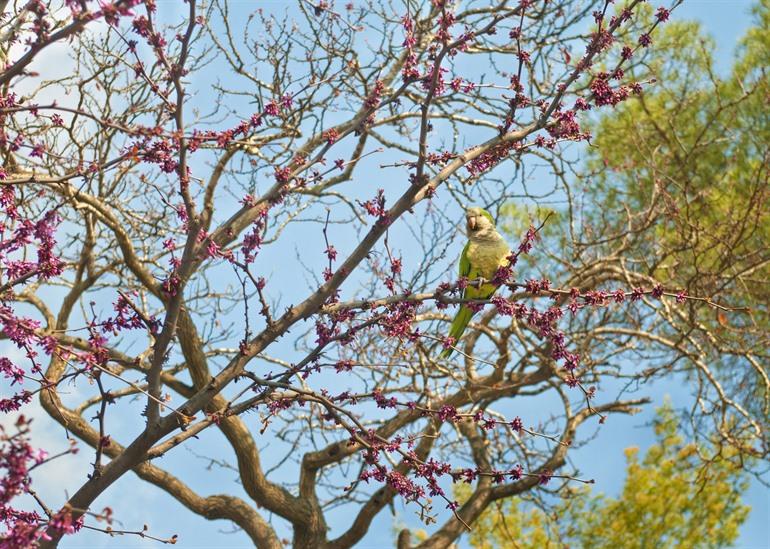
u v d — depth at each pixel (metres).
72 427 12.20
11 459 4.60
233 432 12.75
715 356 15.05
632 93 6.42
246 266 6.13
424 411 6.44
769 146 13.96
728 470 16.61
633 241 13.37
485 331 12.80
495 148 6.77
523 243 6.18
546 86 12.83
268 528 13.09
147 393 5.67
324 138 6.50
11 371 5.64
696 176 17.09
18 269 5.89
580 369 12.76
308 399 6.43
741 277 13.38
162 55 5.79
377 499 12.98
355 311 6.52
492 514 17.27
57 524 4.73
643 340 14.77
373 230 6.45
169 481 12.84
